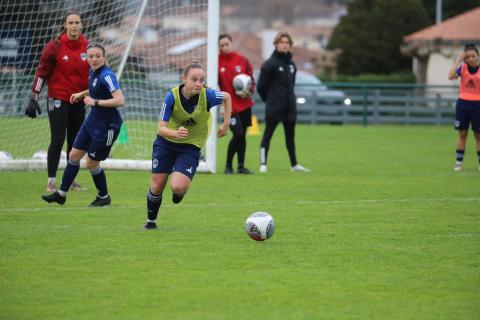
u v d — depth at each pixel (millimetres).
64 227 21969
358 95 77625
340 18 113000
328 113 77562
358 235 21188
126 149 42062
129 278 16453
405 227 22391
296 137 61406
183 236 20828
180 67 43562
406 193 29562
